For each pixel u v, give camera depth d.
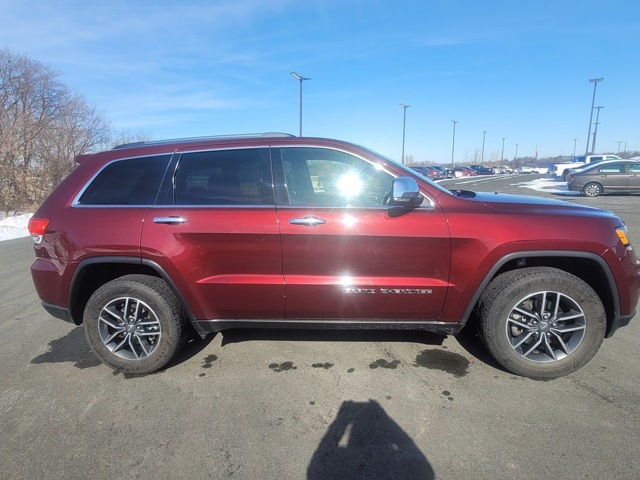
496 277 2.94
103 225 3.00
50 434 2.46
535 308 2.91
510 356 2.91
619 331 3.69
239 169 3.04
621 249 2.82
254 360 3.29
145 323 3.11
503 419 2.49
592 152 57.56
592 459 2.15
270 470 2.14
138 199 3.06
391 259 2.88
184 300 3.03
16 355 3.48
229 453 2.27
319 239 2.87
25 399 2.83
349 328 3.08
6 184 15.30
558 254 2.80
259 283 2.96
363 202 2.95
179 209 2.97
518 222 2.81
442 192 2.95
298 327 3.12
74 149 21.02
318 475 2.10
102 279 3.31
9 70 20.06
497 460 2.17
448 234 2.81
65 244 3.04
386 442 2.33
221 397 2.81
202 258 2.95
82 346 3.65
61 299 3.12
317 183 2.99
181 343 3.18
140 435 2.44
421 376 3.00
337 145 3.04
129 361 3.12
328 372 3.09
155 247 2.94
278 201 2.95
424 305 2.95
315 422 2.52
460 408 2.62
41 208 3.18
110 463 2.21
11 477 2.13
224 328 3.19
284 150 3.05
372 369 3.11
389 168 3.00
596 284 2.98
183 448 2.32
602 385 2.83
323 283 2.92
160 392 2.89
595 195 17.02
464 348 3.41
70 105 21.55
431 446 2.29
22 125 17.28
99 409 2.70
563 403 2.64
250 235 2.89
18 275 6.23
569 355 2.90
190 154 3.10
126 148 3.22
